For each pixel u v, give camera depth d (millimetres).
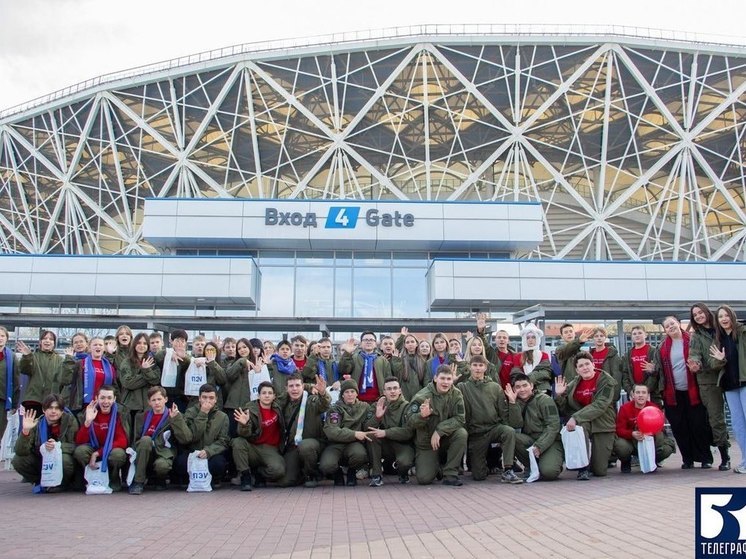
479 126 36438
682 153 36938
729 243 37188
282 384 11039
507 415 10508
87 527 6871
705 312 10164
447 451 10234
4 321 20984
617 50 35500
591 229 36062
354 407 10273
